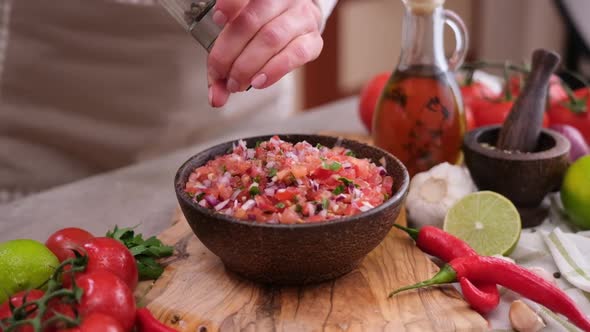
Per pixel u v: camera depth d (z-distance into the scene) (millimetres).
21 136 1146
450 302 627
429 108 767
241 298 634
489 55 1952
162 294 638
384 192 654
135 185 859
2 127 1140
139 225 767
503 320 631
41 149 1155
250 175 641
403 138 777
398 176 662
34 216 789
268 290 643
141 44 1094
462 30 787
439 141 773
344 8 1629
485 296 622
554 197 788
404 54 776
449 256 674
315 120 1028
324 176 634
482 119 860
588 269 665
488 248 696
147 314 599
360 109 921
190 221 633
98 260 612
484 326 604
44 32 1098
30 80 1122
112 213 794
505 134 747
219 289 644
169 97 1117
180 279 656
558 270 680
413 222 744
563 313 621
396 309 621
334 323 608
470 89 887
